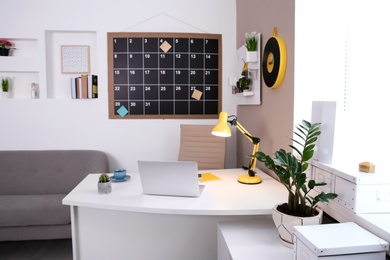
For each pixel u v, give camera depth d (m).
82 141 3.25
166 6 3.22
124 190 1.88
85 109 3.23
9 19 3.10
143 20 3.21
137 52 3.20
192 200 1.70
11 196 2.80
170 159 3.32
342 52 1.72
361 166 1.33
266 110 2.33
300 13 1.81
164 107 3.28
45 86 3.16
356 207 1.25
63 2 3.13
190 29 3.26
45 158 3.03
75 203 1.68
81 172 3.02
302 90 1.84
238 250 1.36
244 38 2.92
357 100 1.60
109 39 3.17
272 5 2.18
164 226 1.88
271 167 1.42
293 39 1.84
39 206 2.47
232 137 3.38
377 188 1.24
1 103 3.15
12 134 3.19
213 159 2.93
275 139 2.15
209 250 1.89
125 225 1.88
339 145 1.62
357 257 1.03
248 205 1.61
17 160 2.99
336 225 1.22
